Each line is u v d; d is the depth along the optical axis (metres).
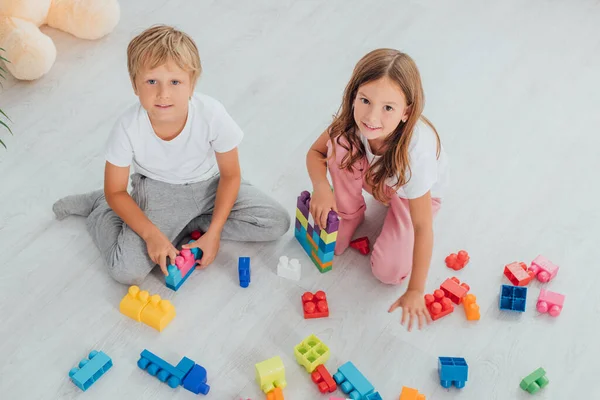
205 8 2.23
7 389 1.37
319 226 1.50
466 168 1.82
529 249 1.66
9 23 1.89
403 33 2.19
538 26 2.23
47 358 1.42
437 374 1.43
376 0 2.29
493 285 1.58
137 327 1.48
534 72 2.09
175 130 1.45
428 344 1.48
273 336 1.48
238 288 1.56
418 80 1.31
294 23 2.20
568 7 2.30
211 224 1.56
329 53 2.12
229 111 1.93
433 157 1.42
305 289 1.56
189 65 1.33
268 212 1.60
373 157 1.47
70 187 1.73
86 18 2.03
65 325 1.47
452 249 1.65
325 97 1.99
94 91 1.96
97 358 1.39
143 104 1.37
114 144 1.44
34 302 1.51
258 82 2.02
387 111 1.31
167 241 1.51
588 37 2.21
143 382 1.39
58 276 1.55
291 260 1.57
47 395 1.37
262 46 2.12
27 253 1.59
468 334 1.50
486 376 1.43
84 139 1.84
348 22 2.21
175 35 1.32
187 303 1.52
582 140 1.91
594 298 1.57
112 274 1.52
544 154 1.87
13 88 1.94
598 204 1.76
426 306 1.51
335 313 1.52
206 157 1.54
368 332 1.49
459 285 1.54
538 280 1.60
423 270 1.43
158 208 1.57
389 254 1.54
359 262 1.62
